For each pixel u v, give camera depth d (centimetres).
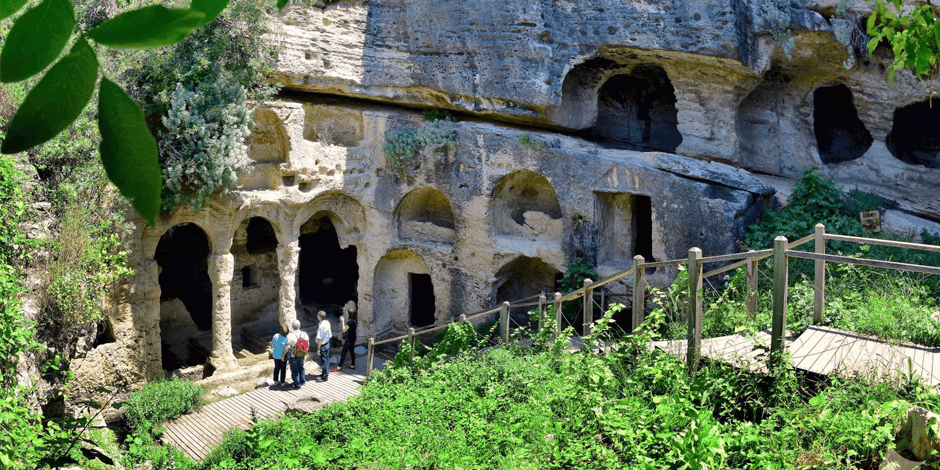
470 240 2273
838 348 959
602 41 2009
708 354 999
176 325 2630
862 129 2108
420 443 1045
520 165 2144
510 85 2089
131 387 2008
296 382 2030
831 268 1501
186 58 1941
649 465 736
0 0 123
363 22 2219
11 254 1283
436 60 2186
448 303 2355
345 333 2216
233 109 1978
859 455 715
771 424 805
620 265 2091
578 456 844
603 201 2092
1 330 990
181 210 2047
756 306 1120
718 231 1852
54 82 116
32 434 777
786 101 2084
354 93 2244
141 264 2009
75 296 1495
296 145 2178
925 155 2011
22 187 1380
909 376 833
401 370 1532
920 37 688
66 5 118
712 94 2045
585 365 1045
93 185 1628
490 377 1261
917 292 1194
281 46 2086
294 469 1027
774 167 2127
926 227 1811
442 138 2233
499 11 2078
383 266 2475
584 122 2220
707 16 1884
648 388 977
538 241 2198
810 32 1856
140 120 119
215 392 2058
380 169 2356
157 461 1388
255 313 2789
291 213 2247
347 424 1269
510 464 881
